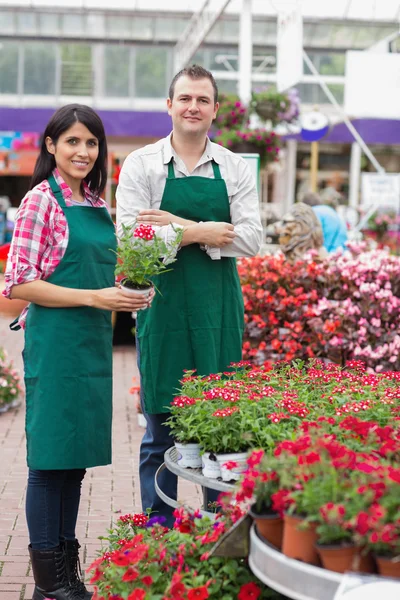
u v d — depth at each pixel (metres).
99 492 5.68
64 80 17.36
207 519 3.13
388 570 2.27
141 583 2.92
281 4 9.32
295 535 2.39
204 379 3.74
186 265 4.01
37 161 3.74
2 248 17.36
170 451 3.52
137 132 13.29
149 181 4.08
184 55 15.45
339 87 16.72
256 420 3.09
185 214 4.07
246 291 7.15
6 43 17.17
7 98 17.33
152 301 4.04
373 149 19.19
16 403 8.38
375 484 2.33
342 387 3.61
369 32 15.43
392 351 7.12
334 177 19.11
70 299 3.53
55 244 3.60
